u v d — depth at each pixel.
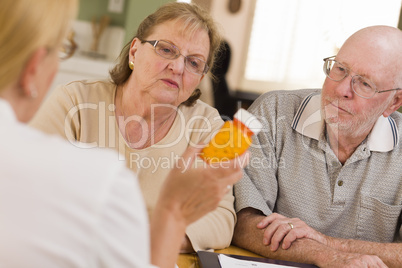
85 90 1.49
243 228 1.54
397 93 1.60
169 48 1.39
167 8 1.43
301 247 1.41
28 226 0.54
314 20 4.25
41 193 0.55
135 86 1.44
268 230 1.47
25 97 0.61
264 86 4.40
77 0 0.62
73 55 3.99
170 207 0.77
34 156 0.56
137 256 0.58
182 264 1.26
